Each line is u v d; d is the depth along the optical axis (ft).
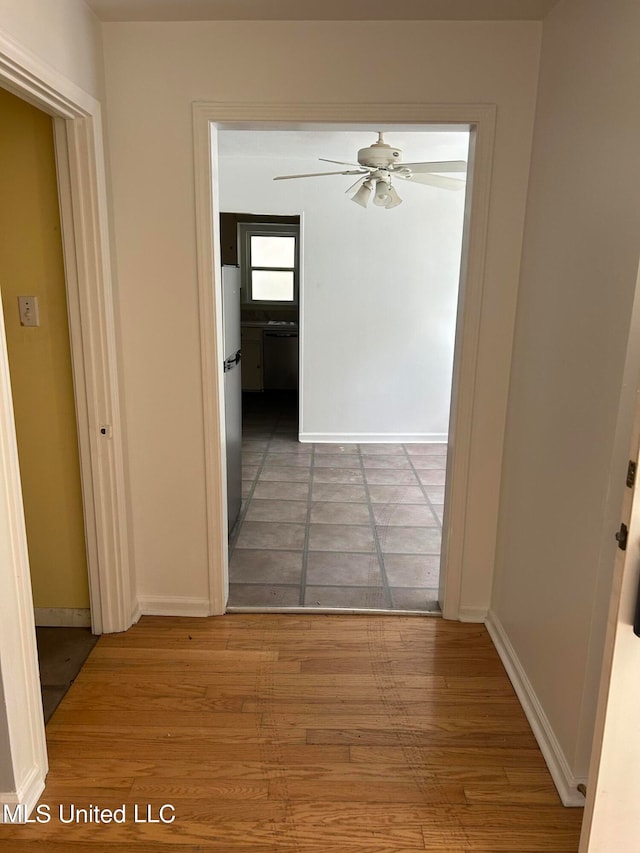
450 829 5.37
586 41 5.65
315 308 16.83
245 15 6.81
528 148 7.22
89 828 5.32
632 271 4.67
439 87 7.10
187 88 7.14
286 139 13.37
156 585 8.70
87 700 6.93
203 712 6.75
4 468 5.10
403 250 16.48
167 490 8.35
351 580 9.83
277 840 5.24
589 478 5.40
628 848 4.60
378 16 6.84
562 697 5.92
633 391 4.77
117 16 6.82
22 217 7.26
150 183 7.38
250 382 25.86
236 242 22.43
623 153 4.85
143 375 7.96
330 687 7.20
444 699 7.04
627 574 4.09
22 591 5.41
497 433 8.05
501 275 7.56
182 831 5.31
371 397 17.56
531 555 6.93
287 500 13.44
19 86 5.51
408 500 13.53
